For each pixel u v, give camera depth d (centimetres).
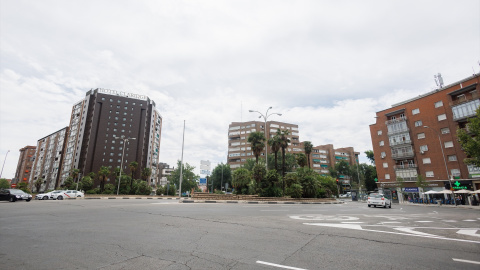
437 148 4388
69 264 430
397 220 1123
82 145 7938
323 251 529
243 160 9262
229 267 421
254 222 948
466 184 3912
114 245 563
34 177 10600
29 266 416
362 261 461
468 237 704
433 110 4509
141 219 989
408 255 506
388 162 5184
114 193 6316
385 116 5344
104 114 8050
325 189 4297
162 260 458
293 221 1003
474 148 2425
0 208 1402
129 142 8188
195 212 1296
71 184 6538
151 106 9356
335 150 11144
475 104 3875
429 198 4284
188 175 8838
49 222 888
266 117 3878
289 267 423
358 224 943
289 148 9581
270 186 3209
